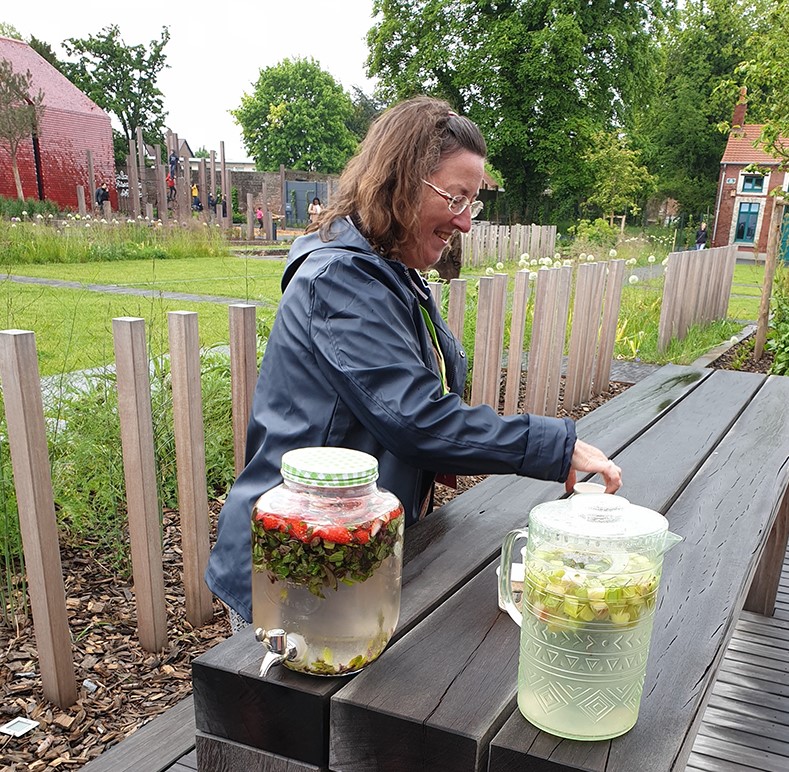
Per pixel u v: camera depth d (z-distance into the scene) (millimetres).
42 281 11750
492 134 32406
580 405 5895
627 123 34219
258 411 1626
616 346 7805
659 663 1190
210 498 3594
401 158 1570
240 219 38844
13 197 30109
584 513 1033
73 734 2066
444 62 32562
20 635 2520
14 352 1950
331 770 1106
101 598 2764
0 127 26031
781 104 9289
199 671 1144
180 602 2777
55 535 2104
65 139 32031
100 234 18188
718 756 2354
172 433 3230
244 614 1622
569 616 971
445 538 1687
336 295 1476
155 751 1820
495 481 2098
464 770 1004
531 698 1021
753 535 1730
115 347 2262
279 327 1576
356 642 1093
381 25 34000
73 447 3078
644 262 14773
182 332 2402
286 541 1054
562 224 34281
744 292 16578
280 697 1097
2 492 2508
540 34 30438
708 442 2479
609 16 32094
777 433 2629
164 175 30531
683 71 47062
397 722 1030
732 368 7875
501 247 18625
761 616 3217
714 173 47500
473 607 1363
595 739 998
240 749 1144
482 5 31797
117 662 2404
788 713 2580
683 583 1473
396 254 1704
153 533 2402
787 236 10391
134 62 52750
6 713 2133
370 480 1082
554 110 32250
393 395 1409
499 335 4422
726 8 45156
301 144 66938
